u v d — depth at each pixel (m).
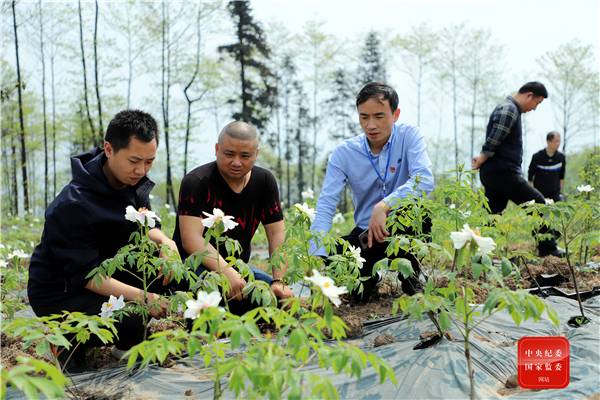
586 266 5.53
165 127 24.64
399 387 2.81
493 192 7.11
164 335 1.98
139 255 3.25
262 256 9.68
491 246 2.26
